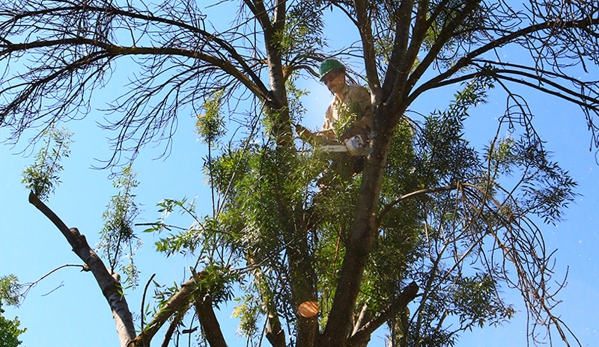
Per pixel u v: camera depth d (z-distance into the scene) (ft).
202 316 16.46
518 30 17.60
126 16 19.75
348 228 18.49
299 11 19.97
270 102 20.16
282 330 17.92
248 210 16.93
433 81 18.47
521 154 18.17
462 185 16.34
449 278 17.38
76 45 19.62
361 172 19.74
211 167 19.24
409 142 19.92
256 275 16.96
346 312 17.10
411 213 18.71
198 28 20.36
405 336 16.65
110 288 21.59
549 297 15.37
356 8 18.69
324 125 21.35
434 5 20.29
